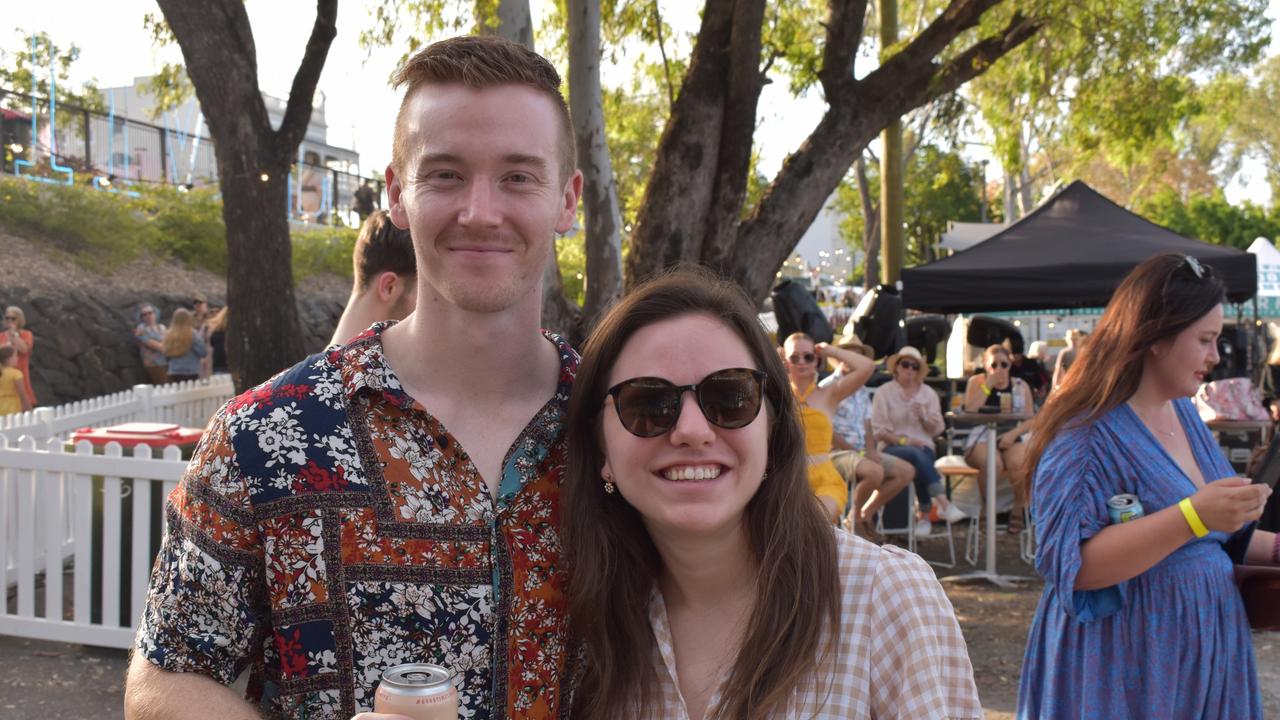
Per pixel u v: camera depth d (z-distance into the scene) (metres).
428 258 1.50
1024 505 7.86
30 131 17.91
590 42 6.39
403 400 1.48
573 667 1.61
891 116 7.50
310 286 19.41
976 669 5.24
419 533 1.46
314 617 1.42
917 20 15.68
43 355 12.96
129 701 1.41
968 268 8.66
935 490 7.61
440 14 7.52
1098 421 2.53
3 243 14.12
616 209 6.59
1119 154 11.77
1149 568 2.45
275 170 6.37
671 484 1.49
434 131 1.47
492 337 1.53
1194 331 2.47
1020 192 32.56
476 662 1.47
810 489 1.62
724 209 6.88
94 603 5.20
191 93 9.41
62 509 5.20
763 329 1.59
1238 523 2.26
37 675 4.77
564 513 1.58
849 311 24.62
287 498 1.42
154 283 15.67
